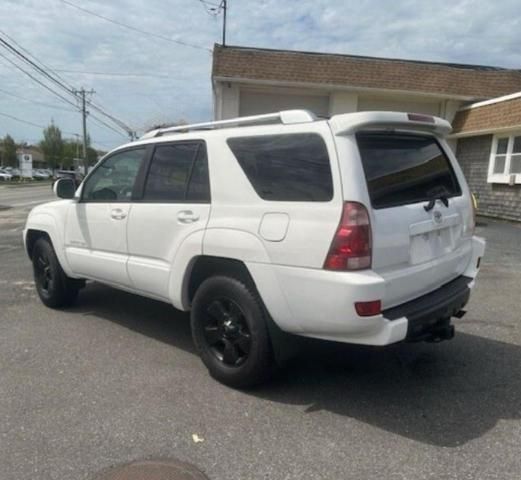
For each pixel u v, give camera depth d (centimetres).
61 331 441
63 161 8038
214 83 1476
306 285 278
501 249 869
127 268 401
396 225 284
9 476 236
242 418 291
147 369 359
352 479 235
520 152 1280
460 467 244
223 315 333
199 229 336
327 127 283
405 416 295
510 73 1570
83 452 255
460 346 407
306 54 1516
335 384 338
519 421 289
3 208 2005
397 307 290
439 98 1552
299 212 284
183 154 364
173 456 253
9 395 315
